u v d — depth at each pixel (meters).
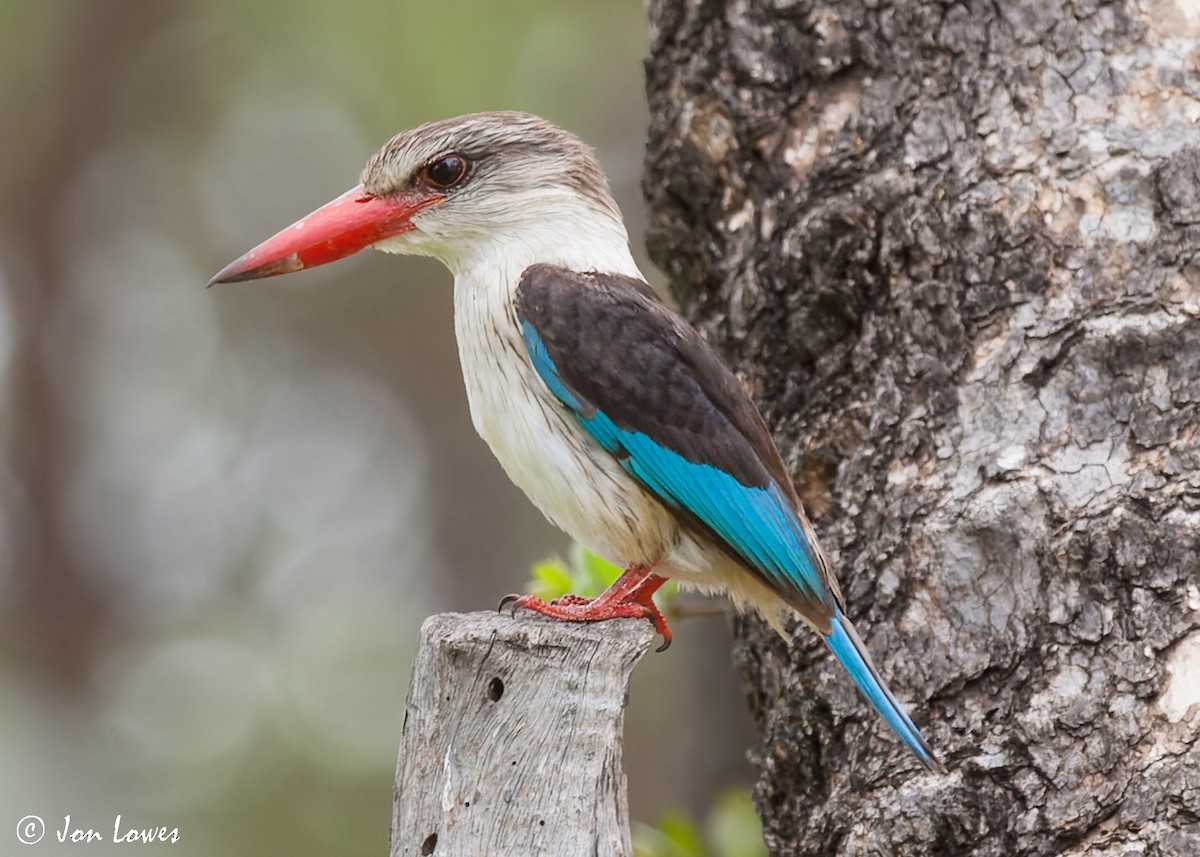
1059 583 7.76
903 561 8.12
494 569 22.42
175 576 21.78
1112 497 7.75
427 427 22.78
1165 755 7.41
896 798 7.80
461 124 9.12
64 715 20.53
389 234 9.16
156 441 22.20
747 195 9.10
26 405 21.88
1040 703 7.67
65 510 21.84
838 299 8.62
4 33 20.97
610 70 20.28
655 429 8.45
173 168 21.80
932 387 8.23
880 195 8.47
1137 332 7.87
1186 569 7.62
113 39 21.22
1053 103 8.23
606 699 6.75
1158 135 8.07
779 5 8.90
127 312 22.22
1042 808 7.53
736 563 8.47
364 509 22.28
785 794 8.61
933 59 8.50
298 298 22.73
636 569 8.70
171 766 19.22
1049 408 7.97
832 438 8.66
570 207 9.16
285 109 21.22
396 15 18.67
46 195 21.66
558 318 8.56
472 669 6.88
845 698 8.30
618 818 6.68
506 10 18.77
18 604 21.59
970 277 8.20
